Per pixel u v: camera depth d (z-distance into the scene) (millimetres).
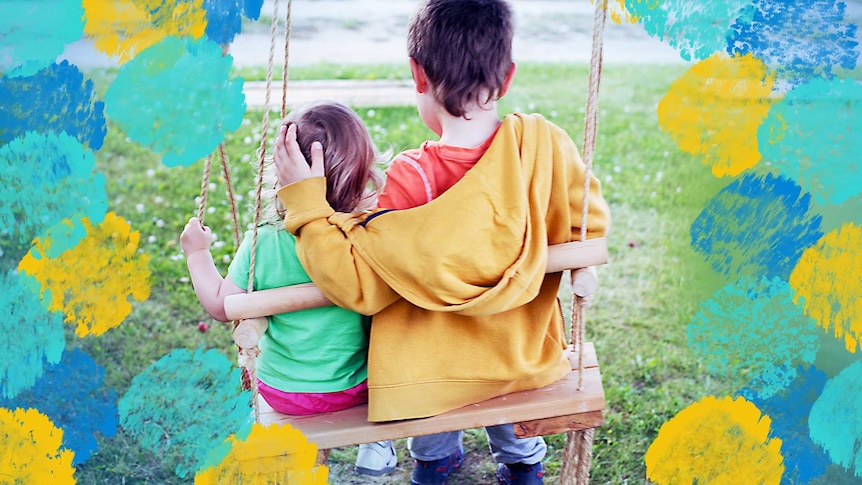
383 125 5441
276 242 2080
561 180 2078
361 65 6629
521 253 2006
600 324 3697
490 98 2029
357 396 2230
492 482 2828
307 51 6961
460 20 1973
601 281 4023
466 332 2121
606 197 4766
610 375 3348
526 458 2564
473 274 1991
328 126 2033
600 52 2033
